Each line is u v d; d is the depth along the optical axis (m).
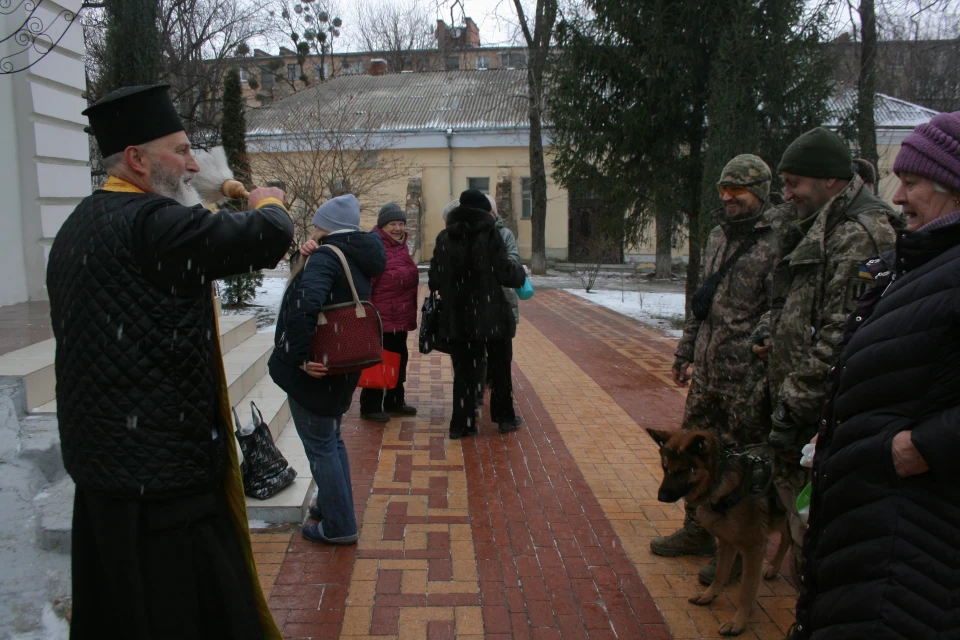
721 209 3.51
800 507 2.51
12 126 6.65
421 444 5.66
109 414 1.97
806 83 10.58
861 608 1.70
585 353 9.76
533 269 25.14
